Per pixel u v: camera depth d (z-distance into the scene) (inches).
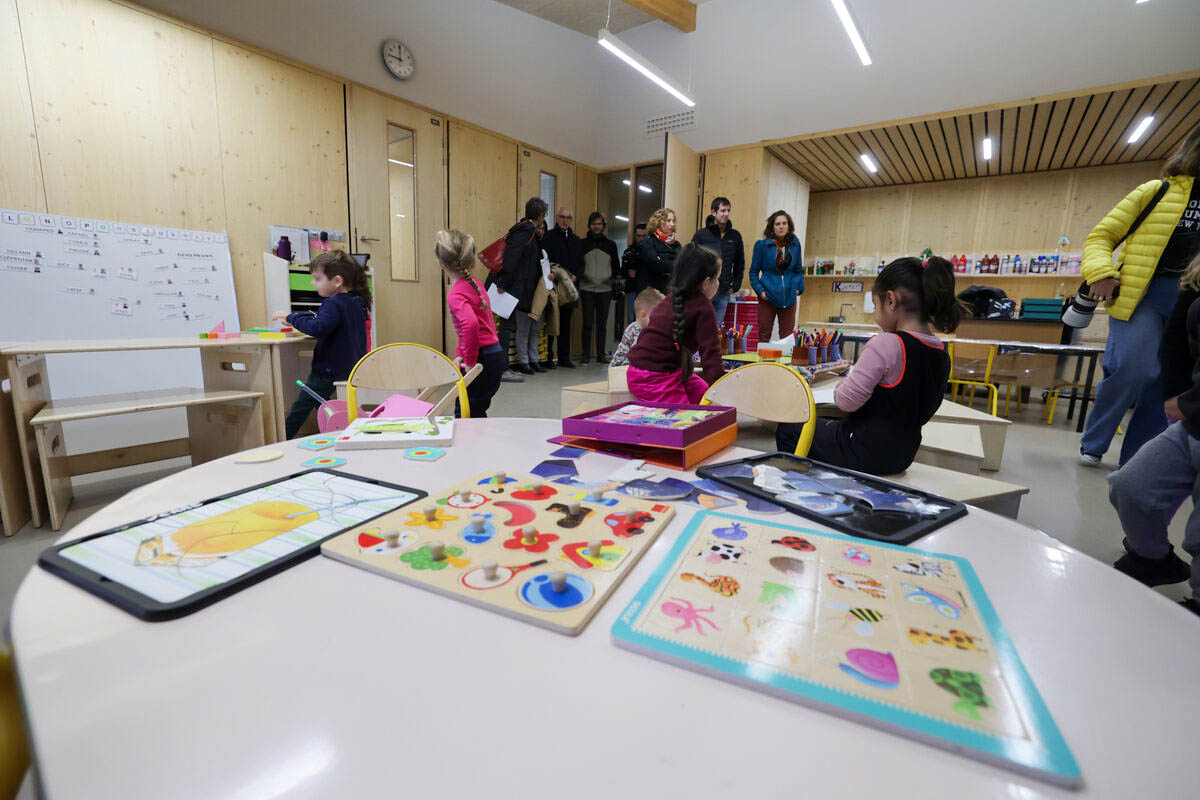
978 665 12.3
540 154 244.5
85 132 125.0
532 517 20.6
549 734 10.5
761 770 9.7
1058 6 170.7
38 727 10.5
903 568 16.9
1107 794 9.3
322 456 30.0
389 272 188.9
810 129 217.2
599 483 25.5
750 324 197.5
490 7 212.4
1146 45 162.1
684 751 10.2
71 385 126.5
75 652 12.7
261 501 22.0
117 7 127.0
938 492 50.2
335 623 14.1
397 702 11.3
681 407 38.6
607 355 263.6
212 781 9.4
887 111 201.8
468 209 216.8
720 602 14.8
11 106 115.6
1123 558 58.1
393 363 55.1
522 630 13.9
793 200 265.3
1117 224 89.7
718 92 233.3
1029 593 16.2
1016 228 256.1
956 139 214.7
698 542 18.7
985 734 10.3
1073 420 160.9
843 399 54.2
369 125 178.9
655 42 244.4
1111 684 12.2
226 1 143.3
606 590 15.3
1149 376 89.4
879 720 10.7
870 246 291.6
